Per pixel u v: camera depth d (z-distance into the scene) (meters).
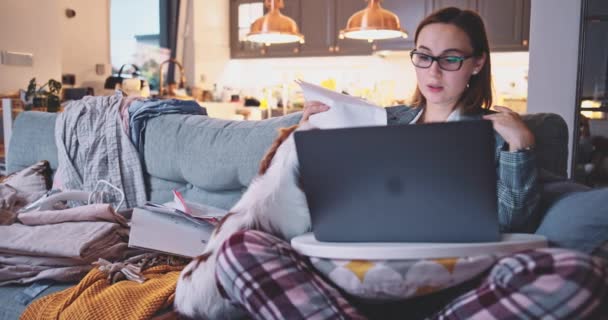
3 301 1.35
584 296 0.83
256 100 5.41
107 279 1.33
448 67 1.33
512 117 1.19
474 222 0.92
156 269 1.41
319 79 5.48
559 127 1.50
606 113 2.86
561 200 1.15
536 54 2.89
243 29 5.61
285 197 1.16
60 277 1.38
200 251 1.40
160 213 1.49
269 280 0.94
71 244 1.39
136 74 4.33
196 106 2.16
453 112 1.39
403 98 5.14
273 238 1.01
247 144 1.64
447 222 0.92
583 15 2.78
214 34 5.49
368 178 0.93
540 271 0.85
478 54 1.36
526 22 4.38
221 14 5.58
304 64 5.53
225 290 1.01
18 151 2.46
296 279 0.95
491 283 0.90
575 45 2.81
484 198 0.90
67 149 2.14
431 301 1.03
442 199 0.91
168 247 1.40
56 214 1.57
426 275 0.94
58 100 3.40
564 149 1.50
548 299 0.84
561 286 0.83
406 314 1.05
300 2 5.21
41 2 3.91
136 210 1.48
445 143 0.88
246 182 1.63
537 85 2.90
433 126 0.87
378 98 4.91
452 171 0.89
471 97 1.40
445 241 0.94
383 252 0.92
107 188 1.96
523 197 1.17
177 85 4.95
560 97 2.86
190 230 1.44
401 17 4.80
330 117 1.25
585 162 2.90
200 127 1.83
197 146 1.78
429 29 1.35
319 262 0.99
